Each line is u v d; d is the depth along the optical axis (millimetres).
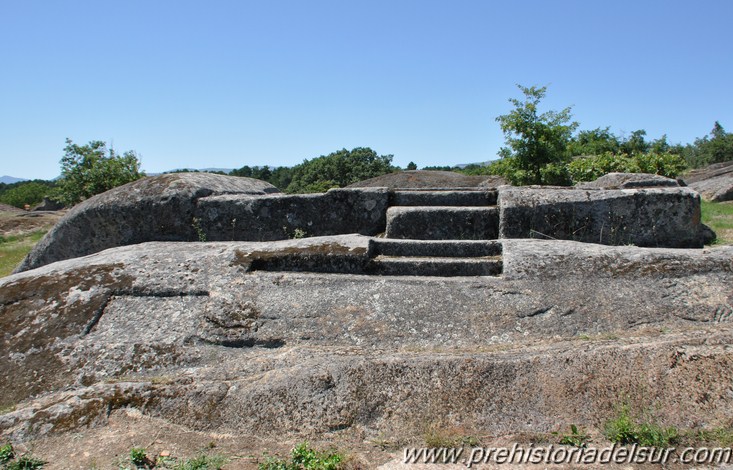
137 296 4375
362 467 3023
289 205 6035
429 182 16188
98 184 14977
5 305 4375
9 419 3457
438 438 3158
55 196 16047
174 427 3379
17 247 13328
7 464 3137
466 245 4832
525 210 5418
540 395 3322
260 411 3385
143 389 3580
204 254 4797
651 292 4129
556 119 11047
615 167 10844
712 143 40344
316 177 29266
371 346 3840
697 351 3436
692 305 4016
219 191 6391
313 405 3361
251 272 4535
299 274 4484
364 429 3258
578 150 17484
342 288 4281
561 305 4039
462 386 3379
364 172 29125
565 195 5496
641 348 3480
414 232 5617
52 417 3449
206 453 3174
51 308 4305
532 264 4387
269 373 3594
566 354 3482
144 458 3115
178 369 3809
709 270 4289
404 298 4164
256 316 4086
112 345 3984
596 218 5414
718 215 10188
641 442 3086
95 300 4344
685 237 5395
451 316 4008
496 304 4074
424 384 3398
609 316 3949
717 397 3238
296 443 3227
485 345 3805
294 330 3979
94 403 3506
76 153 15273
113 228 6137
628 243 5383
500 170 11586
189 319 4129
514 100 11086
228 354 3885
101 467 3086
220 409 3432
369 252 4703
